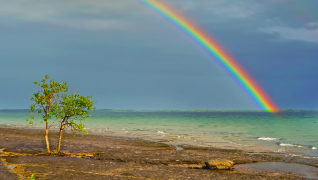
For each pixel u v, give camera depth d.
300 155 30.31
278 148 36.84
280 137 54.94
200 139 49.06
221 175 19.91
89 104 28.06
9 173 18.33
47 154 27.55
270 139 49.97
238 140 47.75
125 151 30.95
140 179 18.06
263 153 31.73
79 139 43.97
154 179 18.22
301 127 86.94
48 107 27.94
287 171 21.97
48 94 27.31
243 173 21.05
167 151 31.25
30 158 24.59
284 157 28.53
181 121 133.00
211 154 29.50
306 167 23.55
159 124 103.50
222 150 34.38
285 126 91.19
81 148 32.81
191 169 21.81
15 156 25.75
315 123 110.00
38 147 32.38
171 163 24.94
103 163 23.08
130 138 48.28
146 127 84.81
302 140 49.28
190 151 31.53
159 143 41.34
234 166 23.89
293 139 51.09
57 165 21.61
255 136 56.44
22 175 18.08
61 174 18.64
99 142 40.53
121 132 63.03
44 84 27.22
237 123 112.56
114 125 94.50
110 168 21.17
